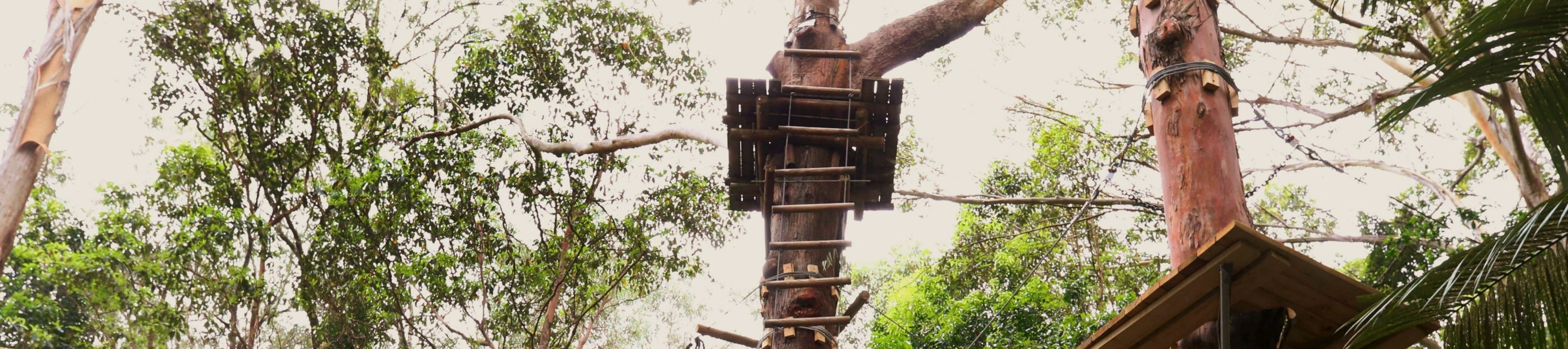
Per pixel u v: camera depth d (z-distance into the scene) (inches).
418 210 442.0
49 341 464.4
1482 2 350.9
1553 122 107.4
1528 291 104.6
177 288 451.2
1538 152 494.0
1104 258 520.1
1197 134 170.6
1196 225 162.7
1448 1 374.3
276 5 410.3
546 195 461.7
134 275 460.1
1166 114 176.4
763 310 204.5
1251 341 128.3
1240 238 113.7
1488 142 523.2
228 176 452.8
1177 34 180.1
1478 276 99.7
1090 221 518.9
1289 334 135.8
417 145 440.1
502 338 482.0
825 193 212.7
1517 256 104.9
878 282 702.5
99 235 460.4
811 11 252.2
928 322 490.6
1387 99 470.9
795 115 209.8
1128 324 130.6
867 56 273.7
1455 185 524.1
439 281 449.1
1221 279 116.0
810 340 190.7
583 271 485.4
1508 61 107.0
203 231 433.1
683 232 480.4
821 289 201.3
